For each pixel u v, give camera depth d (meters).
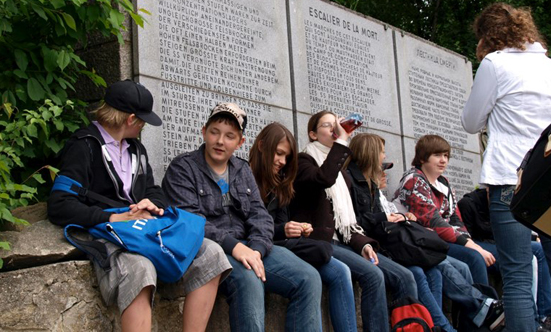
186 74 4.99
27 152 3.97
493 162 3.89
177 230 3.22
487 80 4.02
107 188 3.52
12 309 2.98
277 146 4.29
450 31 11.99
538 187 2.91
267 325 3.96
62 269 3.11
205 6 5.26
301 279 3.70
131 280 3.03
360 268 4.32
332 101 6.55
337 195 4.70
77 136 3.51
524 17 4.11
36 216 3.47
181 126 4.86
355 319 4.08
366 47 7.18
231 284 3.51
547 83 3.94
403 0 12.40
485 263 5.49
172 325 3.48
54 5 3.84
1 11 3.75
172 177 3.89
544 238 3.59
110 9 4.04
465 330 4.93
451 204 5.91
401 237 4.80
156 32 4.80
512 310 3.82
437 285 4.88
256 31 5.74
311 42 6.42
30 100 4.04
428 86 8.09
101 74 4.62
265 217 3.94
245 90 5.52
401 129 7.51
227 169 4.00
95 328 3.17
